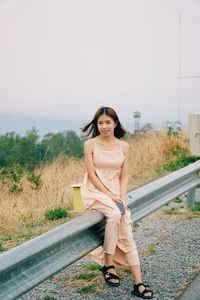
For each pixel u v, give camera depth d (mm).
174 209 9523
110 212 5406
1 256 3895
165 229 8109
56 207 10742
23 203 11352
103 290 5555
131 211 6293
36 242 4270
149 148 16609
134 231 8047
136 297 5359
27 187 12703
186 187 8711
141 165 15469
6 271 3877
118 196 5695
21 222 9734
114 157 5688
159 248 7086
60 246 4695
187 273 6043
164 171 14859
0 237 8594
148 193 6637
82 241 5152
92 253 5727
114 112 5691
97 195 5559
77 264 6508
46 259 4496
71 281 5859
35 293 5504
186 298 5277
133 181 13641
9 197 12148
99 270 6023
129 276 5977
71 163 16531
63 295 5441
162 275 5996
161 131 17547
